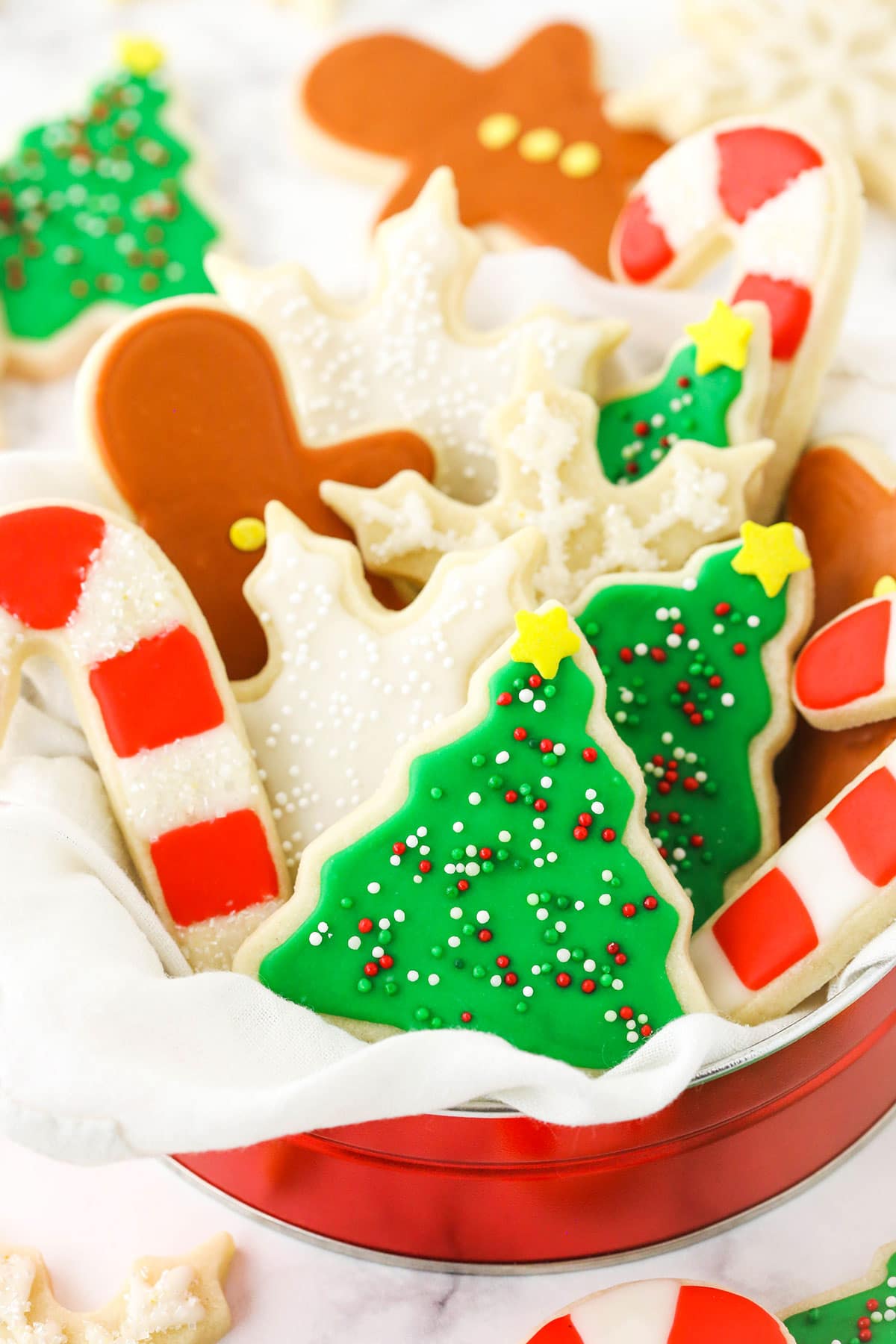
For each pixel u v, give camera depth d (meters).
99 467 0.48
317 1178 0.45
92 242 0.63
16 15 0.69
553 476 0.48
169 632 0.46
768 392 0.50
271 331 0.50
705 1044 0.43
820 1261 0.47
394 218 0.51
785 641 0.48
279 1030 0.44
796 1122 0.46
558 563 0.48
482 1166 0.44
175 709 0.46
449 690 0.47
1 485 0.47
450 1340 0.46
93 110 0.65
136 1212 0.48
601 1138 0.44
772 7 0.65
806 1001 0.46
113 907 0.45
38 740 0.47
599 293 0.52
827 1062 0.45
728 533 0.49
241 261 0.64
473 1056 0.42
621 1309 0.45
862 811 0.45
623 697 0.47
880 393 0.51
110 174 0.64
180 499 0.48
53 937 0.44
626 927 0.45
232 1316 0.47
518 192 0.63
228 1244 0.47
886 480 0.49
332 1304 0.47
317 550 0.47
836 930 0.45
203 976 0.44
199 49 0.68
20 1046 0.42
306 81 0.65
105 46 0.69
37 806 0.45
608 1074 0.44
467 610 0.47
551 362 0.50
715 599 0.48
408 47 0.66
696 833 0.48
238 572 0.48
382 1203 0.45
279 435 0.49
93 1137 0.42
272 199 0.65
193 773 0.46
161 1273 0.46
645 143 0.64
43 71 0.68
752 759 0.48
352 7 0.69
